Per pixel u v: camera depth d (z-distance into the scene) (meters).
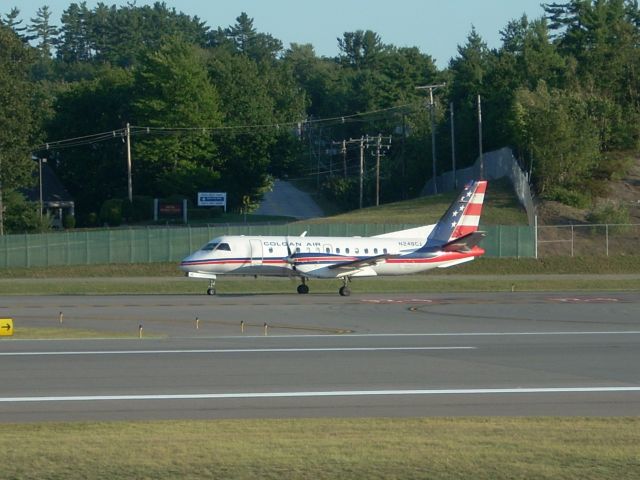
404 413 69.81
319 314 150.50
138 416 68.56
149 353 102.38
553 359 99.12
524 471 51.19
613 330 128.12
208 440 58.41
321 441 58.19
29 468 51.38
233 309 158.38
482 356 101.31
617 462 53.09
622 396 77.19
